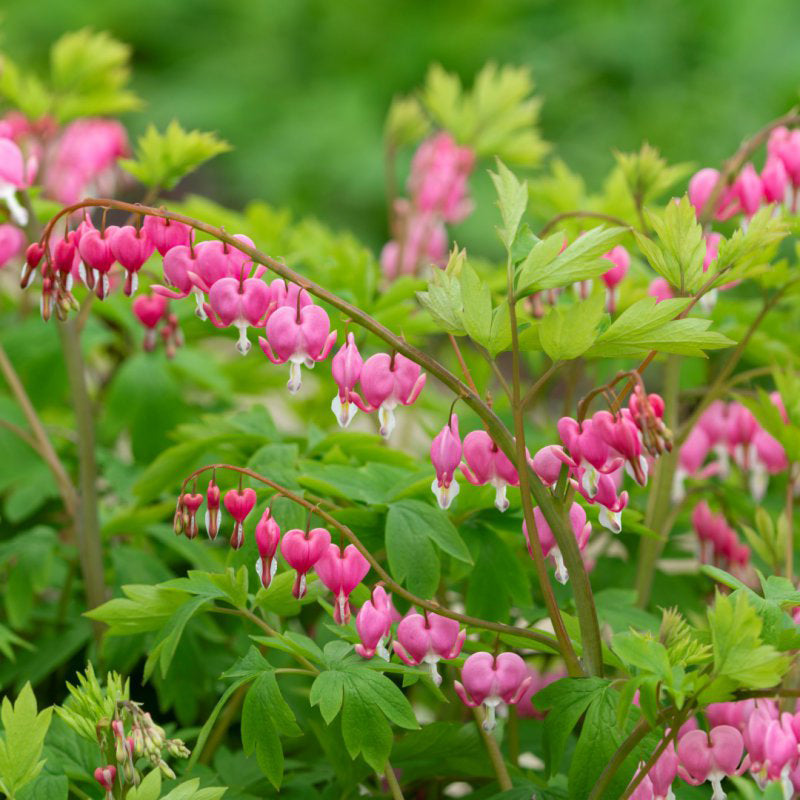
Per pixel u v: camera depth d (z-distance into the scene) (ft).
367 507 5.41
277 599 5.24
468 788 6.10
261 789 5.38
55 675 5.91
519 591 5.41
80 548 5.78
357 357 5.06
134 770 4.99
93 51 6.21
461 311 5.08
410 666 5.17
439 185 6.47
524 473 5.04
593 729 5.05
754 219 5.06
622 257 5.52
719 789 5.05
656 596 5.81
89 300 5.77
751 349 5.92
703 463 6.19
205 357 6.17
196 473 5.12
